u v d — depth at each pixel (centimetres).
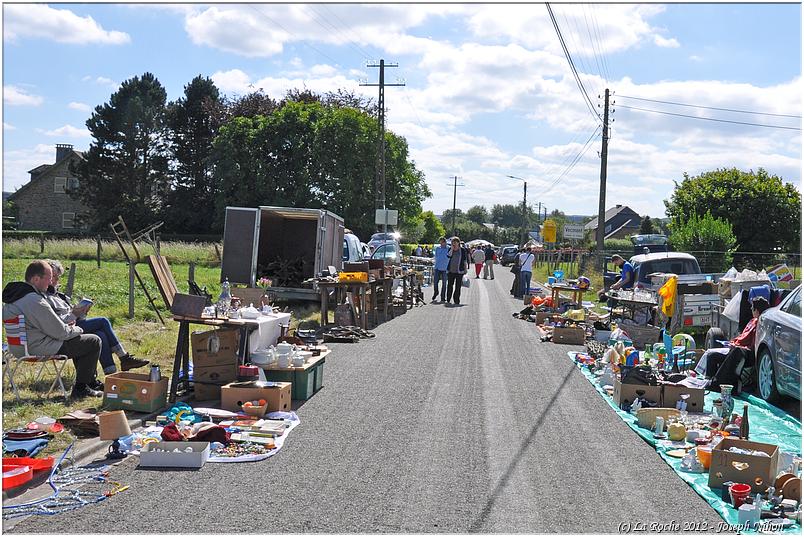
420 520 521
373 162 5469
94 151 6462
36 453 638
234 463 643
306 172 5369
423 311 2106
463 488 592
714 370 1064
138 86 6606
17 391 810
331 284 1611
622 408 909
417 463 655
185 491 570
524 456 687
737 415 851
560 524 522
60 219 7012
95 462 637
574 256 5219
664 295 1384
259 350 922
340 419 808
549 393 986
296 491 574
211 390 874
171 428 685
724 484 591
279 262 2120
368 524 511
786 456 661
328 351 1012
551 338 1518
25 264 2816
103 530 491
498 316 1997
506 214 17862
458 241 2359
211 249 3959
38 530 490
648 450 723
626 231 10406
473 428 785
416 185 6041
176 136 6581
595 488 604
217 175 5606
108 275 2480
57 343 817
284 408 838
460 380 1054
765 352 970
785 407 948
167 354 1143
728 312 1287
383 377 1061
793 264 3250
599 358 1234
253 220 1936
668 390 909
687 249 3338
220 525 503
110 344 898
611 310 1756
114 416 693
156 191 6638
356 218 5409
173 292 973
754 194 4259
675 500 580
